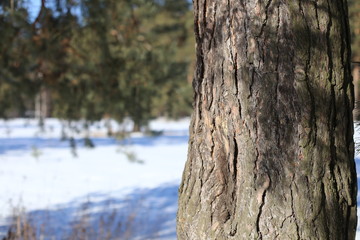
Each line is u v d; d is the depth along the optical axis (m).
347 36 1.86
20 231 4.70
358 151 2.18
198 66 2.00
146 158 14.03
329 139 1.77
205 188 1.90
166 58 6.85
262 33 1.78
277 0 1.77
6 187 8.96
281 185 1.76
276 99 1.77
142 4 6.46
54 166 12.27
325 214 1.75
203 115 1.95
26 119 7.16
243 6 1.81
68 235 5.23
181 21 16.11
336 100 1.78
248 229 1.79
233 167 1.85
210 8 1.92
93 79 6.54
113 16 6.25
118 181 9.78
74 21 5.77
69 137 7.12
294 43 1.75
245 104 1.81
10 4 5.24
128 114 6.88
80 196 8.07
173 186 8.90
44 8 5.13
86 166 12.31
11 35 5.67
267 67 1.77
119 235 5.17
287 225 1.75
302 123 1.74
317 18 1.76
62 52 6.20
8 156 14.43
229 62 1.85
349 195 1.80
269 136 1.77
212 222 1.87
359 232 3.58
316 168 1.75
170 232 5.54
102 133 24.22
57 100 6.70
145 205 7.21
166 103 7.62
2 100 6.35
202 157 1.93
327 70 1.77
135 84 6.68
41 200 7.67
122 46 6.59
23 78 6.28
